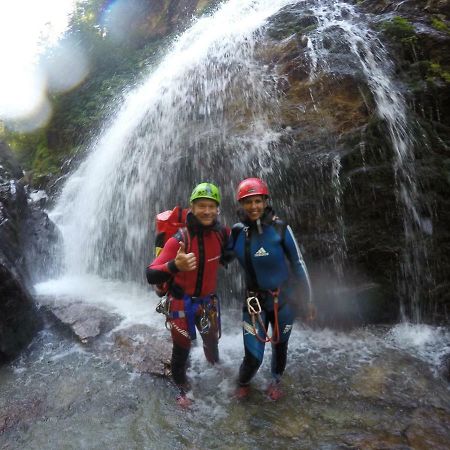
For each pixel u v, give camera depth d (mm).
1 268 3445
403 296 3688
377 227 3697
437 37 4535
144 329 3756
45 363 3369
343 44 4680
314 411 2596
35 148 11477
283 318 2582
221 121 4773
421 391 2732
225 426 2506
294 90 4605
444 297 3701
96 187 6254
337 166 3758
